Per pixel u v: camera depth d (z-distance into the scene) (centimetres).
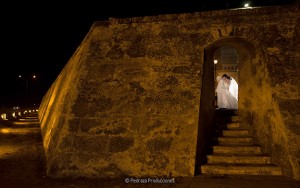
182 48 911
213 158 818
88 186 674
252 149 859
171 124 794
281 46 847
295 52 834
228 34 891
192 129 771
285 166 719
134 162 760
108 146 796
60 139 834
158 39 950
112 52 972
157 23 973
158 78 884
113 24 1021
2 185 686
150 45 948
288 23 872
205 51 912
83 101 894
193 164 725
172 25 955
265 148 839
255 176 718
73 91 935
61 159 796
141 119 824
